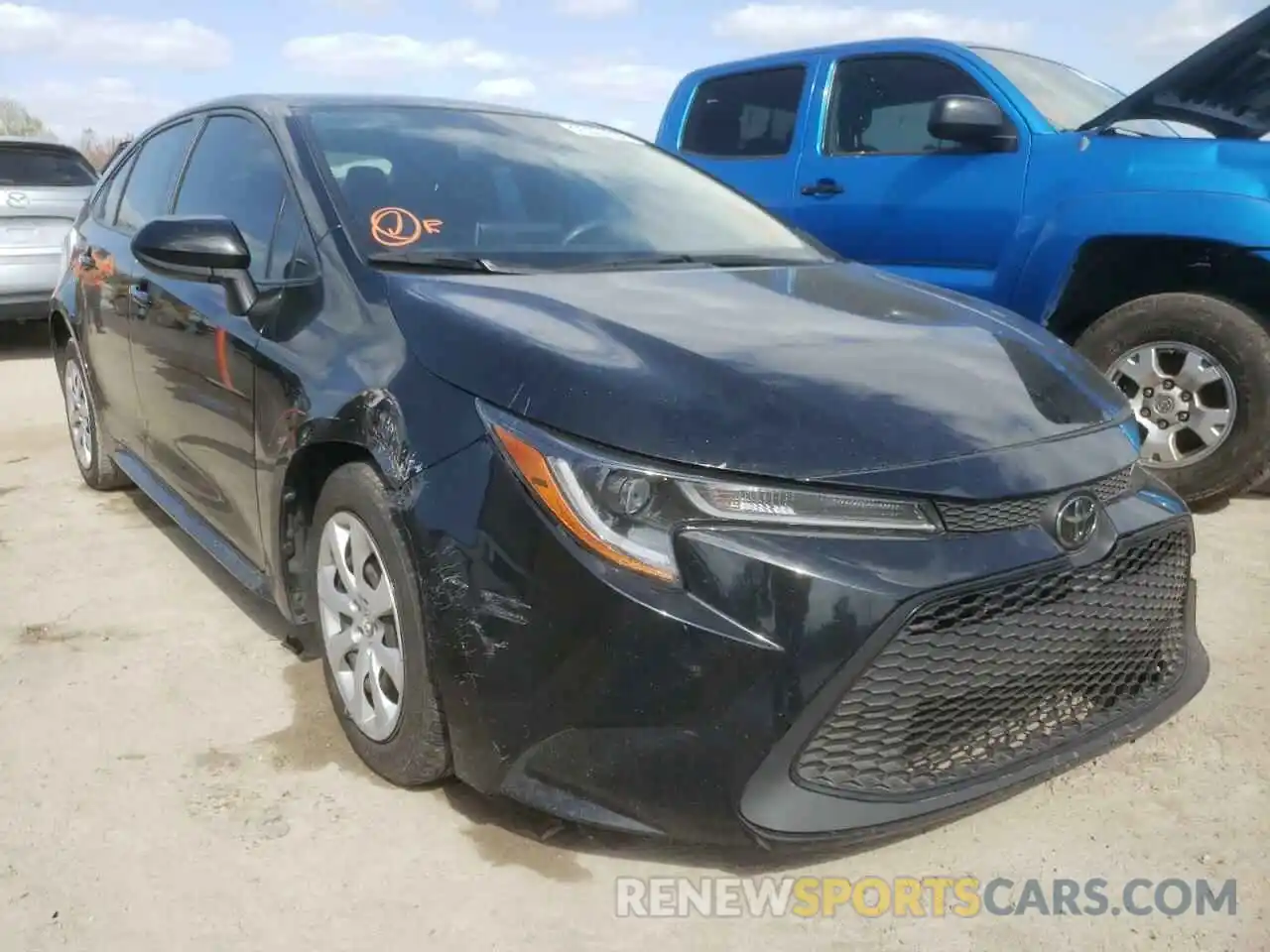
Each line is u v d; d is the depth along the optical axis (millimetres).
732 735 2023
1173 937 2188
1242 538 4262
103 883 2305
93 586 3877
